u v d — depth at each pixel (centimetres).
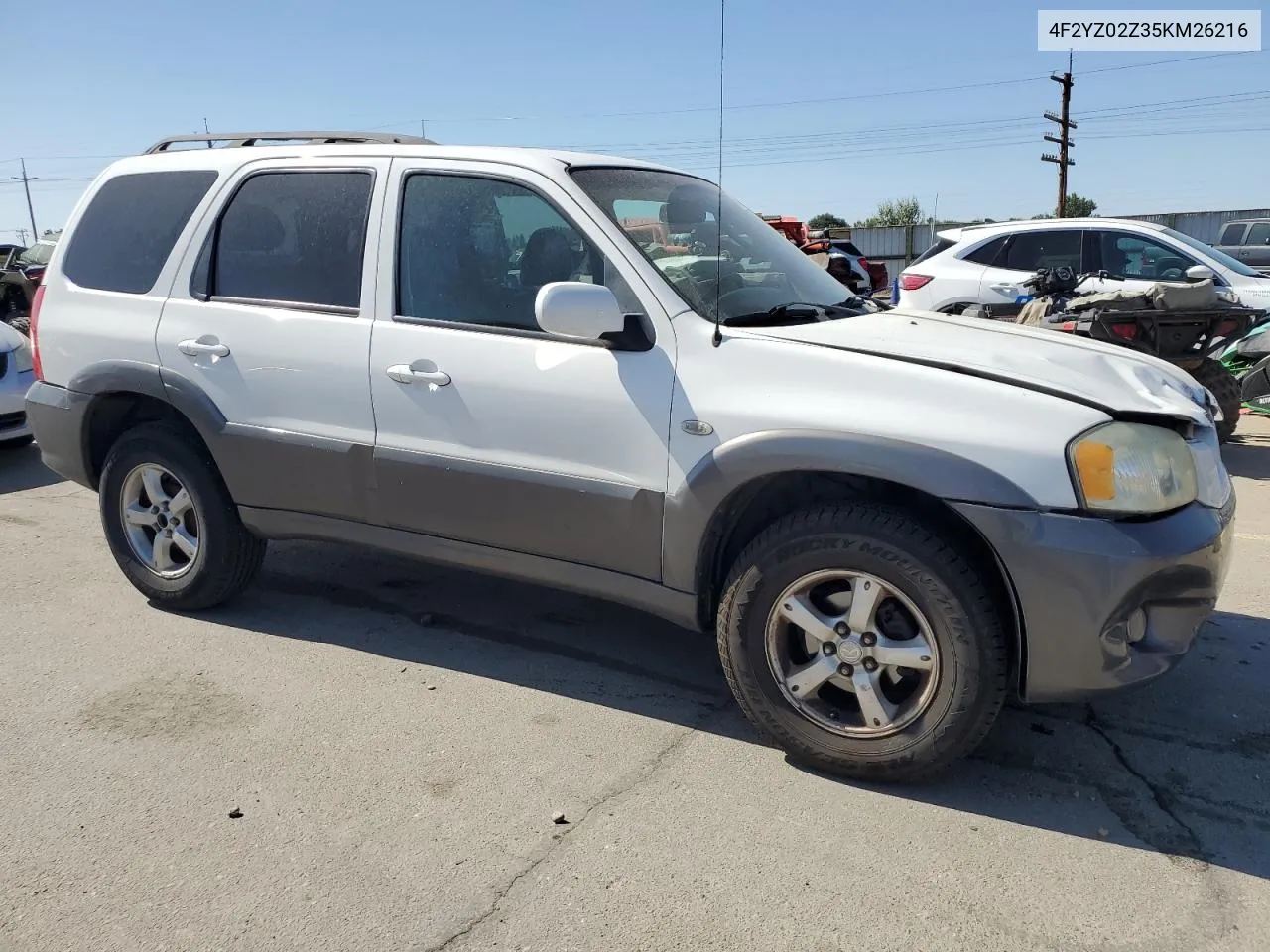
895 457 285
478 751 334
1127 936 245
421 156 379
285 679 387
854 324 340
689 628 339
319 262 391
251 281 406
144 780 315
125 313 430
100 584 495
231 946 243
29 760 328
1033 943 243
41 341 455
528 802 303
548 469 342
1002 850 279
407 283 372
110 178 455
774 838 285
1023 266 936
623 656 410
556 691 378
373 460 375
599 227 341
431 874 270
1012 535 275
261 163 411
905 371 296
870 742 305
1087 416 278
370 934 247
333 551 538
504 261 357
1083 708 361
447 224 368
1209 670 390
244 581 446
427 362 361
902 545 289
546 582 359
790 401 303
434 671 395
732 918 252
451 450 360
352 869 272
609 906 256
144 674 391
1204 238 3247
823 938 245
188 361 412
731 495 311
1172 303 678
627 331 324
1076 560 272
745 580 315
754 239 404
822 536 300
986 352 315
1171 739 340
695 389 317
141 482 446
